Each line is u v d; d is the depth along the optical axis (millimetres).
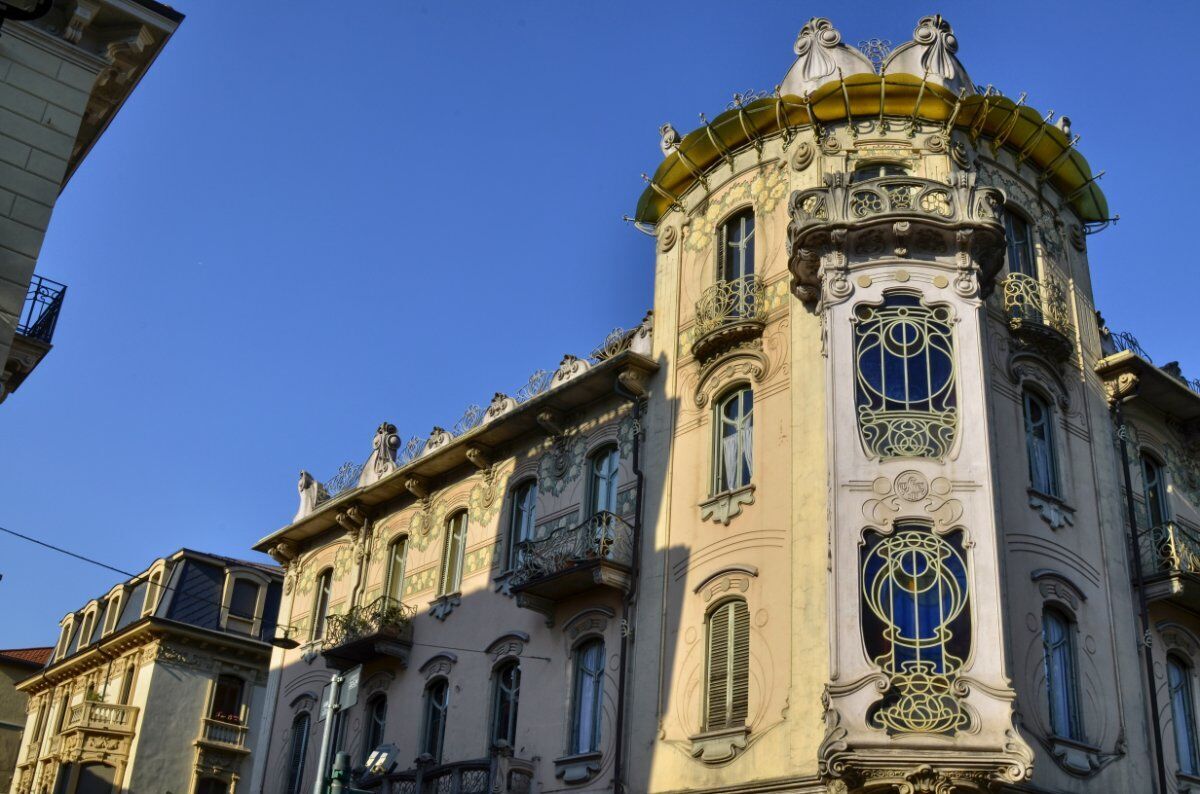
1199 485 26016
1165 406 25578
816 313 22422
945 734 18094
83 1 19859
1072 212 26109
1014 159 25094
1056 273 24703
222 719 41406
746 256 24922
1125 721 21156
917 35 24938
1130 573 22781
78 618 48281
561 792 23312
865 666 18719
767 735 20047
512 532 27812
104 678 43531
